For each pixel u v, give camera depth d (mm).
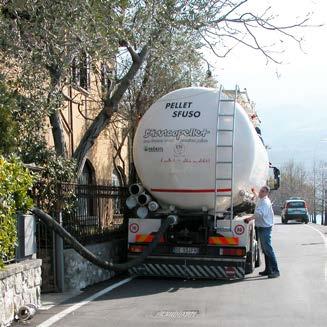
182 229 12141
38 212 9367
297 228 34562
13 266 8070
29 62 10680
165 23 11891
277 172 19922
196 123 11430
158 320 8047
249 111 14359
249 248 12188
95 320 8086
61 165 11125
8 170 7805
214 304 9227
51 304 9344
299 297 9789
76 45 10203
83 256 10039
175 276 12039
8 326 7738
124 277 12570
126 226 13906
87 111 18625
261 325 7719
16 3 9539
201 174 11406
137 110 17359
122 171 21312
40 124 11766
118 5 10688
